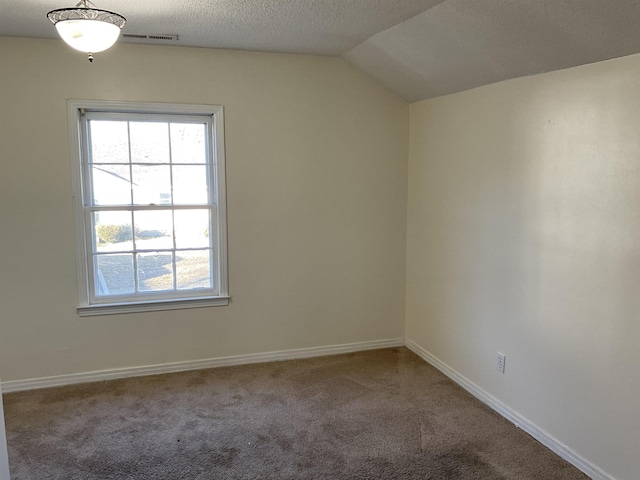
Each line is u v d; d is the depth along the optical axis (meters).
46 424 2.79
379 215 3.86
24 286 3.17
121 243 3.39
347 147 3.70
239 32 2.91
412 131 3.80
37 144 3.08
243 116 3.44
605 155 2.16
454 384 3.35
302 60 3.51
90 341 3.34
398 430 2.75
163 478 2.32
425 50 2.88
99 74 3.14
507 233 2.81
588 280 2.28
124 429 2.75
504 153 2.80
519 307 2.74
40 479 2.29
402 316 4.04
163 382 3.37
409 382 3.38
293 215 3.65
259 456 2.50
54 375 3.30
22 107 3.03
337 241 3.78
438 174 3.48
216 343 3.62
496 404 2.97
